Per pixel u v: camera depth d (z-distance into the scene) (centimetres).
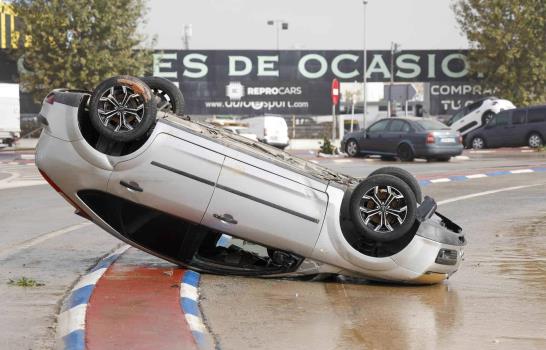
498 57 4994
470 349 662
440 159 3156
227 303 806
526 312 796
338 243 873
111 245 1165
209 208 865
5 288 859
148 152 855
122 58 4641
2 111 4191
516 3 4872
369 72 5156
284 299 830
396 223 863
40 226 1366
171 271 930
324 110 5147
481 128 3922
